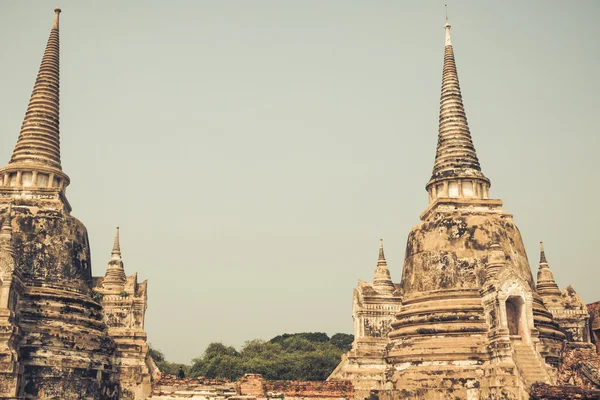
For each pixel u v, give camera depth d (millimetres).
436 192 49625
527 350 39625
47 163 46031
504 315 39906
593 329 52219
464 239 45281
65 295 41500
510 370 37938
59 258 42469
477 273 44125
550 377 38281
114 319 52031
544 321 43219
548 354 41250
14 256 38281
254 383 45812
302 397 45875
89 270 44781
